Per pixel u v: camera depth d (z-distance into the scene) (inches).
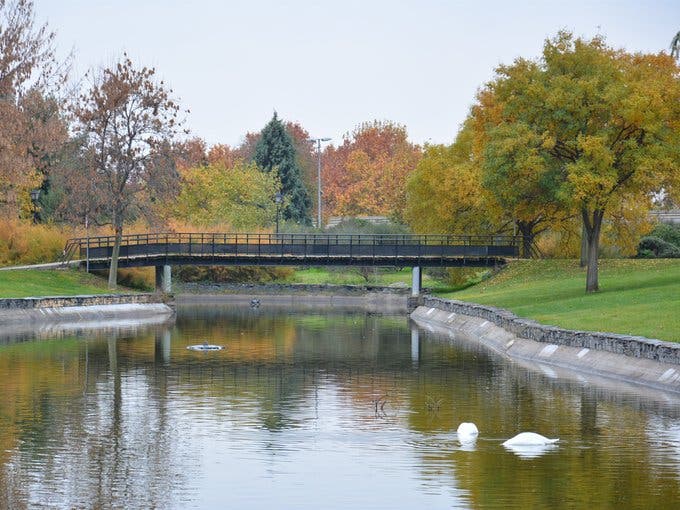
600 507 949.8
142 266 3641.7
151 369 1876.2
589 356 1841.8
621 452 1160.2
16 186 3474.4
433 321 3075.8
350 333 2667.3
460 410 1429.6
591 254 2741.1
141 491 1010.7
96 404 1488.7
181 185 3690.9
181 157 3612.2
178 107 3607.3
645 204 3132.4
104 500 978.7
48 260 3961.6
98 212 3644.2
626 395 1535.4
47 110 3688.5
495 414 1392.7
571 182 2583.7
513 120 2834.6
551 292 2874.0
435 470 1087.6
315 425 1333.7
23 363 1952.5
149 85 3580.2
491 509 946.1
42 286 3403.1
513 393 1569.9
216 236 4372.5
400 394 1576.0
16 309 2903.5
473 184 3631.9
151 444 1216.8
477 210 3814.0
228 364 1959.9
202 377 1772.9
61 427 1318.9
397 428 1307.8
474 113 3358.8
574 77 2753.4
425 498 983.0
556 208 3260.3
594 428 1291.8
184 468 1099.3
